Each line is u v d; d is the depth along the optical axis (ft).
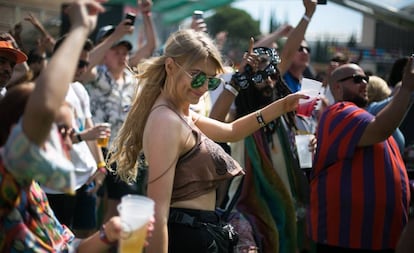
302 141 15.70
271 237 14.84
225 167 10.64
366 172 13.30
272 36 19.81
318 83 13.76
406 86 12.83
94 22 7.97
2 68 13.48
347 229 13.35
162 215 9.86
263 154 15.10
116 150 11.19
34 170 7.59
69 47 7.64
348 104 13.76
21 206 8.21
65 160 7.76
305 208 15.60
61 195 15.74
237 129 11.79
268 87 14.69
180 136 10.21
